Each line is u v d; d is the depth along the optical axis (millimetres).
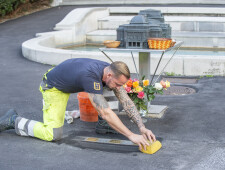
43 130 4023
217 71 7465
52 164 3521
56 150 3867
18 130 4199
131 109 3807
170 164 3471
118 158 3641
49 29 13039
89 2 18469
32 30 13016
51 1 17594
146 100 4676
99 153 3775
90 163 3531
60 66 3801
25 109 5438
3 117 4266
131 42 4875
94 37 13188
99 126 4363
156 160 3568
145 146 3600
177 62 7602
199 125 4578
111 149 3879
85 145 4000
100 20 14172
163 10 14570
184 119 4820
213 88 6496
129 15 15242
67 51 8734
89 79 3484
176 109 5262
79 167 3447
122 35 4973
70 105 5613
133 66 7891
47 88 3898
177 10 14406
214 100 5695
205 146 3902
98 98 3486
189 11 14273
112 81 3428
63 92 3896
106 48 4742
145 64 5047
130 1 18188
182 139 4125
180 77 7453
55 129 4004
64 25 12711
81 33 13039
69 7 17328
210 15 14148
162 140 4105
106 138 4223
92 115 4805
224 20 12578
